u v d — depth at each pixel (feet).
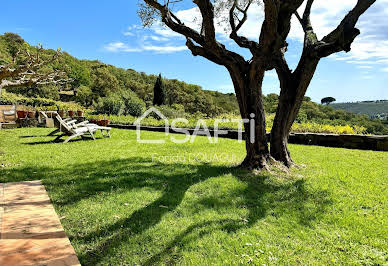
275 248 7.81
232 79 16.79
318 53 15.53
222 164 18.44
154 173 15.74
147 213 10.07
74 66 145.89
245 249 7.77
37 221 9.12
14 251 7.16
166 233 8.57
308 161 19.90
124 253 7.42
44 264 6.61
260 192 12.75
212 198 11.77
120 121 50.78
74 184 13.42
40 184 13.47
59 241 7.82
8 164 17.80
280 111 17.56
